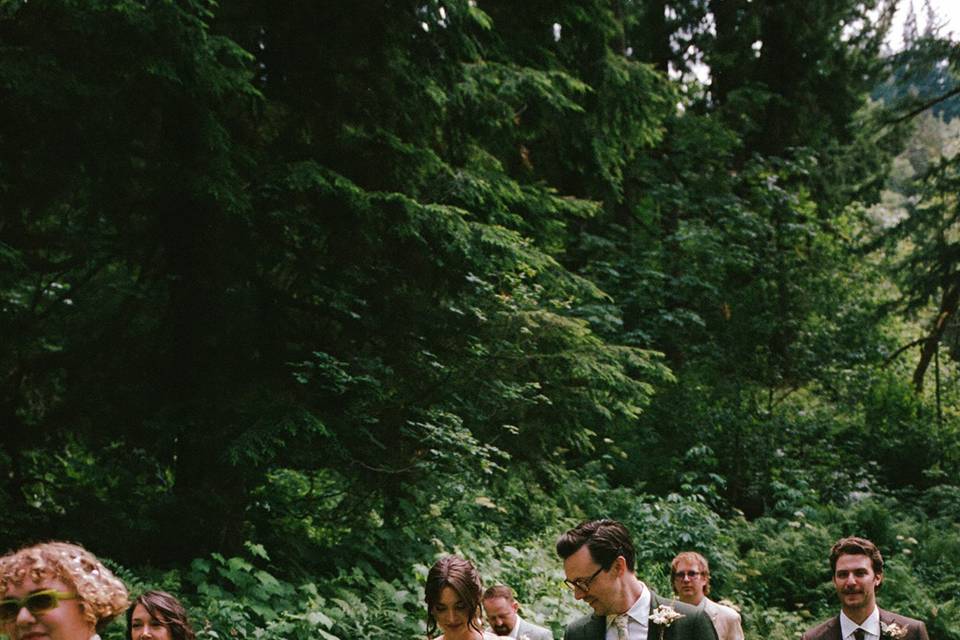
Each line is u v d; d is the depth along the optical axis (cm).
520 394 949
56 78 664
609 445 1549
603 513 1266
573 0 1123
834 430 1875
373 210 827
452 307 905
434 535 947
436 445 895
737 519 1439
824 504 1656
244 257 820
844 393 1947
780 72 2180
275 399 815
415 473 896
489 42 1045
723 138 1877
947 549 1427
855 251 2100
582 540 357
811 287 1889
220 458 744
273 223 818
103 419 821
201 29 694
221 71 722
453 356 914
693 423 1639
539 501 1155
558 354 951
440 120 930
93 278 888
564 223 1122
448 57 936
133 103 720
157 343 841
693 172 1900
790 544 1338
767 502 1612
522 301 977
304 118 877
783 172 1941
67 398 826
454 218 848
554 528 1124
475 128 1002
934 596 1288
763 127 2183
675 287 1733
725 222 1788
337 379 795
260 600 761
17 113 682
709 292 1753
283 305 862
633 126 1284
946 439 2011
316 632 747
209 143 730
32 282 857
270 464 826
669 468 1581
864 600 461
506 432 956
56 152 707
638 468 1575
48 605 193
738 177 1908
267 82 864
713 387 1733
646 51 2156
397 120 894
